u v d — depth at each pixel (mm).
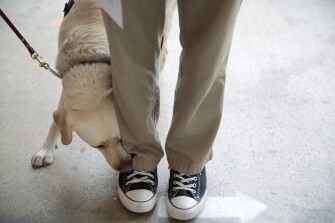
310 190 1493
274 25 2359
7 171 1571
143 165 1393
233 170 1567
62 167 1588
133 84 1122
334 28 2330
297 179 1533
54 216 1419
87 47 1285
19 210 1435
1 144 1680
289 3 2545
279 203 1451
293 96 1897
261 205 1446
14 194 1487
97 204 1456
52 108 1849
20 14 2490
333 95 1902
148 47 1071
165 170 1572
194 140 1305
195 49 1063
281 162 1599
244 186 1511
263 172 1561
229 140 1687
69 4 1544
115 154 1344
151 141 1317
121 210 1437
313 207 1436
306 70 2043
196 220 1403
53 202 1463
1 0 2617
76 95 1215
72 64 1282
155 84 1190
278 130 1732
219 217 1412
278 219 1401
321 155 1628
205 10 996
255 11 2480
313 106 1847
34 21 2426
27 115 1815
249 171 1564
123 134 1293
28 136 1719
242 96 1895
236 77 2004
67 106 1260
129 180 1421
